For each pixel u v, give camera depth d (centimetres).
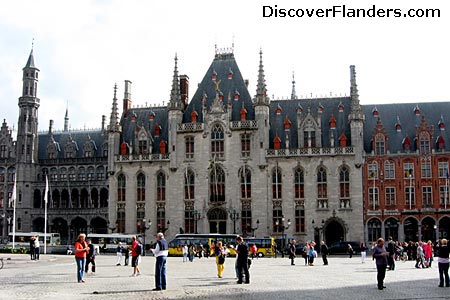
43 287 2789
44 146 10338
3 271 3988
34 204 9938
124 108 9688
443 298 2359
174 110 8875
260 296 2428
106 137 10156
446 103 8781
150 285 2903
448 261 2853
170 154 8800
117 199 8975
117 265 4862
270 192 8444
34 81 10150
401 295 2477
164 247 2681
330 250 7738
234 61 9338
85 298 2338
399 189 8169
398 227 8094
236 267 3162
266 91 8712
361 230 8125
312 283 3086
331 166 8338
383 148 8312
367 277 3534
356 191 8225
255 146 8562
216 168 8638
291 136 8669
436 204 8050
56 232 9794
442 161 8144
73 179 9962
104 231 9581
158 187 8869
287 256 7600
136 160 8956
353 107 8444
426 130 8256
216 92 9075
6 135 10169
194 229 8575
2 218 9925
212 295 2464
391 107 8894
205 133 8725
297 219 8338
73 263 5088
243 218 8475
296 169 8444
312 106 8919
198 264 5259
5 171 10038
